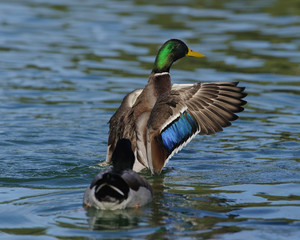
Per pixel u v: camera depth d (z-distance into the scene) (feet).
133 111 34.55
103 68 63.46
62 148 40.14
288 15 91.25
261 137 43.45
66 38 76.23
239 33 79.51
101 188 27.45
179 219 26.61
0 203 28.96
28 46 71.77
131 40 75.20
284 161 37.65
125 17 88.89
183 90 33.81
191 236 24.47
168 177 34.22
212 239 24.20
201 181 33.47
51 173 34.63
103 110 50.01
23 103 51.13
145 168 34.35
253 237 24.49
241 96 33.42
